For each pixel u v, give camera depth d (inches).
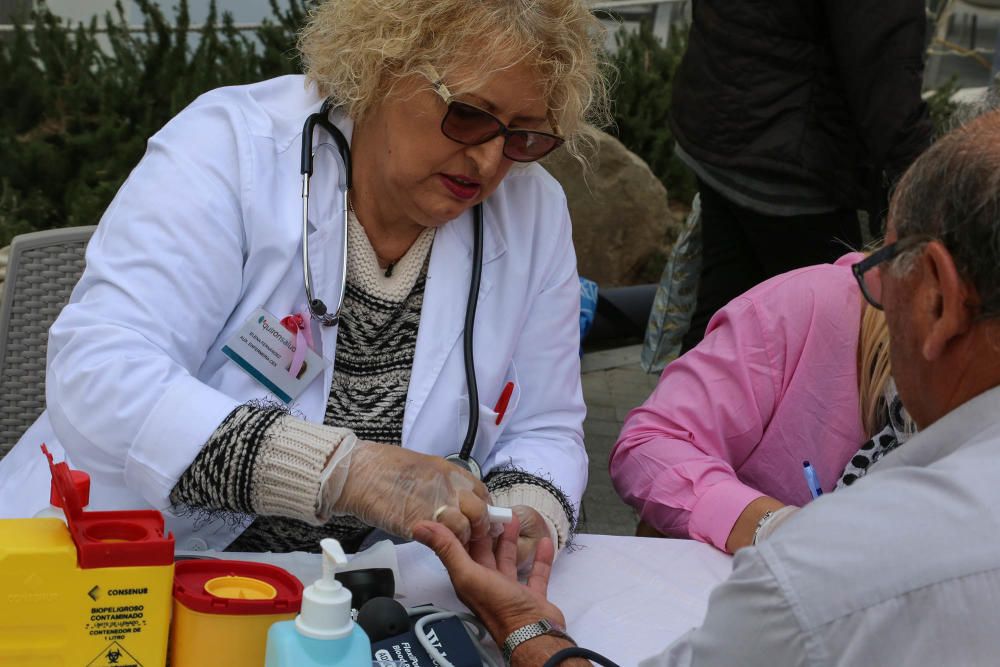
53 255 82.2
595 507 140.9
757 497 68.2
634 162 198.7
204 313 63.6
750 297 76.9
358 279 68.2
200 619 44.6
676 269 135.9
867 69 105.0
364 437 67.5
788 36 113.2
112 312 61.2
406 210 66.2
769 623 36.4
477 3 60.9
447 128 62.3
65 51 182.9
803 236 119.3
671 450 73.4
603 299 186.4
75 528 42.8
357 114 67.1
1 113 171.6
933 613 34.2
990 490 35.7
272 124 68.2
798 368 75.1
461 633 50.1
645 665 42.4
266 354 65.3
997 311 36.8
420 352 68.4
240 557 57.6
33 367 82.6
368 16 63.5
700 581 62.2
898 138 105.3
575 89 64.9
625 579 61.6
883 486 37.6
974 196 36.4
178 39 181.2
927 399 40.8
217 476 55.8
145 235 63.0
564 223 75.8
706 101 119.4
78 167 166.6
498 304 71.6
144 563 42.8
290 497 55.4
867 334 73.9
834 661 35.2
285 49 179.8
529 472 67.5
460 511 55.5
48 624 42.0
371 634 49.0
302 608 42.0
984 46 278.1
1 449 83.0
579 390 75.4
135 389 57.9
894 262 39.6
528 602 51.9
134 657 43.1
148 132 169.3
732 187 119.4
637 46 222.8
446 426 68.8
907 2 103.1
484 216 72.0
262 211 65.4
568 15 62.7
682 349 132.2
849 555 35.7
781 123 115.6
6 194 155.6
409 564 60.1
